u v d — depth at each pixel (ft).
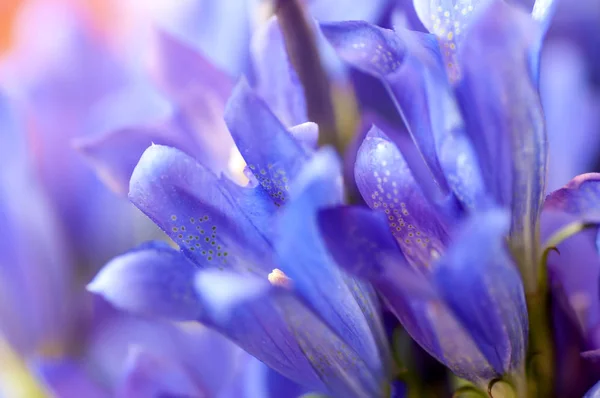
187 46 0.90
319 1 0.92
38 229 0.98
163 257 0.78
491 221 0.73
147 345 0.94
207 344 0.92
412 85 0.80
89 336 0.98
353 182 0.84
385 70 0.79
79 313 0.98
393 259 0.76
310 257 0.76
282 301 0.76
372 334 0.80
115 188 0.88
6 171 0.97
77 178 0.99
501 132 0.79
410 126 0.80
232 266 0.78
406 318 0.79
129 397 0.90
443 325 0.78
